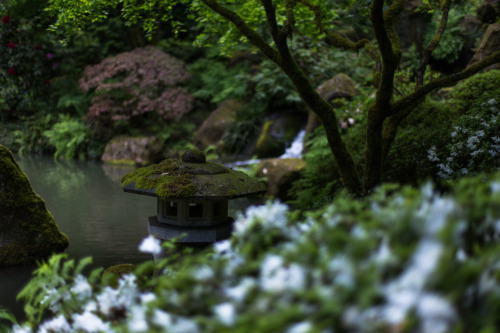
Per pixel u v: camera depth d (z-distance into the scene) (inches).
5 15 538.0
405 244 38.0
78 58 581.6
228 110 475.2
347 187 177.2
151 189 121.1
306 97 167.9
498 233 42.9
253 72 492.1
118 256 169.8
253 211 54.0
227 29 210.1
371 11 137.9
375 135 167.8
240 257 45.5
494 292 34.4
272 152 413.4
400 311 30.5
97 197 283.1
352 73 426.0
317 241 41.4
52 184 326.6
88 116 489.7
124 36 599.2
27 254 163.9
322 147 295.0
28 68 544.4
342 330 31.6
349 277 32.8
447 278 33.0
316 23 199.3
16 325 78.9
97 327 59.8
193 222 122.0
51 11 175.6
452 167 192.1
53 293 71.4
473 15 446.0
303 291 33.1
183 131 498.3
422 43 450.6
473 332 33.3
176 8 590.9
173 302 40.9
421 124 224.8
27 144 518.6
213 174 126.1
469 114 210.8
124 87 479.5
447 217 40.0
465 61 442.3
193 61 609.3
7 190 163.2
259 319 32.6
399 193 47.9
